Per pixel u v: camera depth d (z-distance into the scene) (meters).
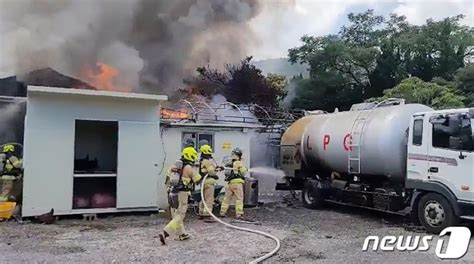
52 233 8.55
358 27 34.91
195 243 7.73
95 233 8.59
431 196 8.87
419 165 9.14
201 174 10.38
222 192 12.68
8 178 10.35
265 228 9.35
